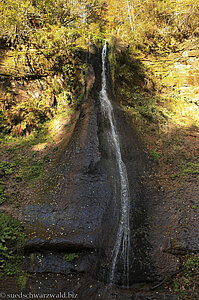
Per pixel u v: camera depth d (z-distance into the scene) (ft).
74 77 26.48
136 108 27.45
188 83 32.63
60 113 26.07
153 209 16.65
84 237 13.65
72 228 14.21
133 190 18.10
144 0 37.14
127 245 14.07
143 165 20.90
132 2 37.91
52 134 24.21
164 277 12.26
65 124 24.54
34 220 14.67
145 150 22.63
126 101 28.02
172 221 15.39
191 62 33.53
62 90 26.76
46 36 26.17
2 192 16.88
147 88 31.48
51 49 25.82
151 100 29.86
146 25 35.22
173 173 20.33
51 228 14.10
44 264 12.45
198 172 19.61
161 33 35.04
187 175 19.71
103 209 15.90
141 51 34.65
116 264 12.98
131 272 12.65
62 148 21.61
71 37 26.86
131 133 23.80
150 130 25.45
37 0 28.58
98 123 22.36
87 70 26.07
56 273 12.17
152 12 36.91
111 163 19.70
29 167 20.16
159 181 19.45
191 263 12.53
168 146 23.63
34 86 26.86
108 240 13.97
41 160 20.99
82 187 17.21
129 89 29.73
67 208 15.76
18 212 15.23
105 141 21.21
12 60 26.48
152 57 34.32
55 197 16.74
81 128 21.84
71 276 12.12
